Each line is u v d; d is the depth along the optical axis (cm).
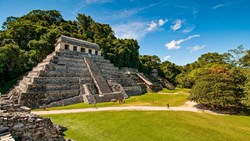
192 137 1722
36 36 5769
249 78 3447
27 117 959
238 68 4278
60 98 3394
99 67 4938
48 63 3803
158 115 2383
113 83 4428
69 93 3569
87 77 4319
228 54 5978
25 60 4728
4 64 4391
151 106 3167
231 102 3025
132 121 2109
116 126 1945
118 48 7288
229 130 2028
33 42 5069
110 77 4784
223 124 2270
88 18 8794
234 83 3297
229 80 3253
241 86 3359
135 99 4025
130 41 8338
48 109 2803
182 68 10244
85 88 3797
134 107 2998
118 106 3092
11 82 4516
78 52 4894
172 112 2619
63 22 8069
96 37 7400
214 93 3112
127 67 7012
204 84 3328
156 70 8856
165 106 3284
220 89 3138
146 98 4262
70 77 3853
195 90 3400
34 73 3772
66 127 1909
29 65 5000
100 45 6662
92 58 5047
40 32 5859
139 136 1705
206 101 3127
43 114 2402
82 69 4425
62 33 6053
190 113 2672
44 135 1012
